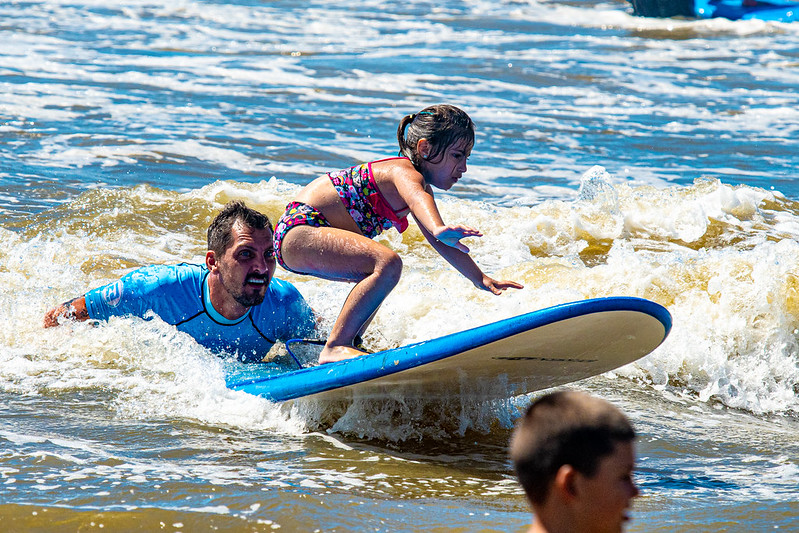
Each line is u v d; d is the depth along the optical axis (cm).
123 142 3747
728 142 4319
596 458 641
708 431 1523
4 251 2302
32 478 1136
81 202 2828
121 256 2369
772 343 1852
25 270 2202
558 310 1198
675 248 2692
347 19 8631
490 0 10244
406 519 1066
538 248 2695
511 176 3578
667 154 4062
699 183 3164
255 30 7669
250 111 4553
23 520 1006
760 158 4016
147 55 6094
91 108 4375
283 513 1059
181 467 1216
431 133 1552
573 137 4331
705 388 1750
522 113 4831
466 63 6325
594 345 1309
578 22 8888
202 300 1689
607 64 6494
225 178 3341
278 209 2900
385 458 1324
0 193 2920
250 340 1719
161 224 2689
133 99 4666
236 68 5781
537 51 7019
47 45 6228
